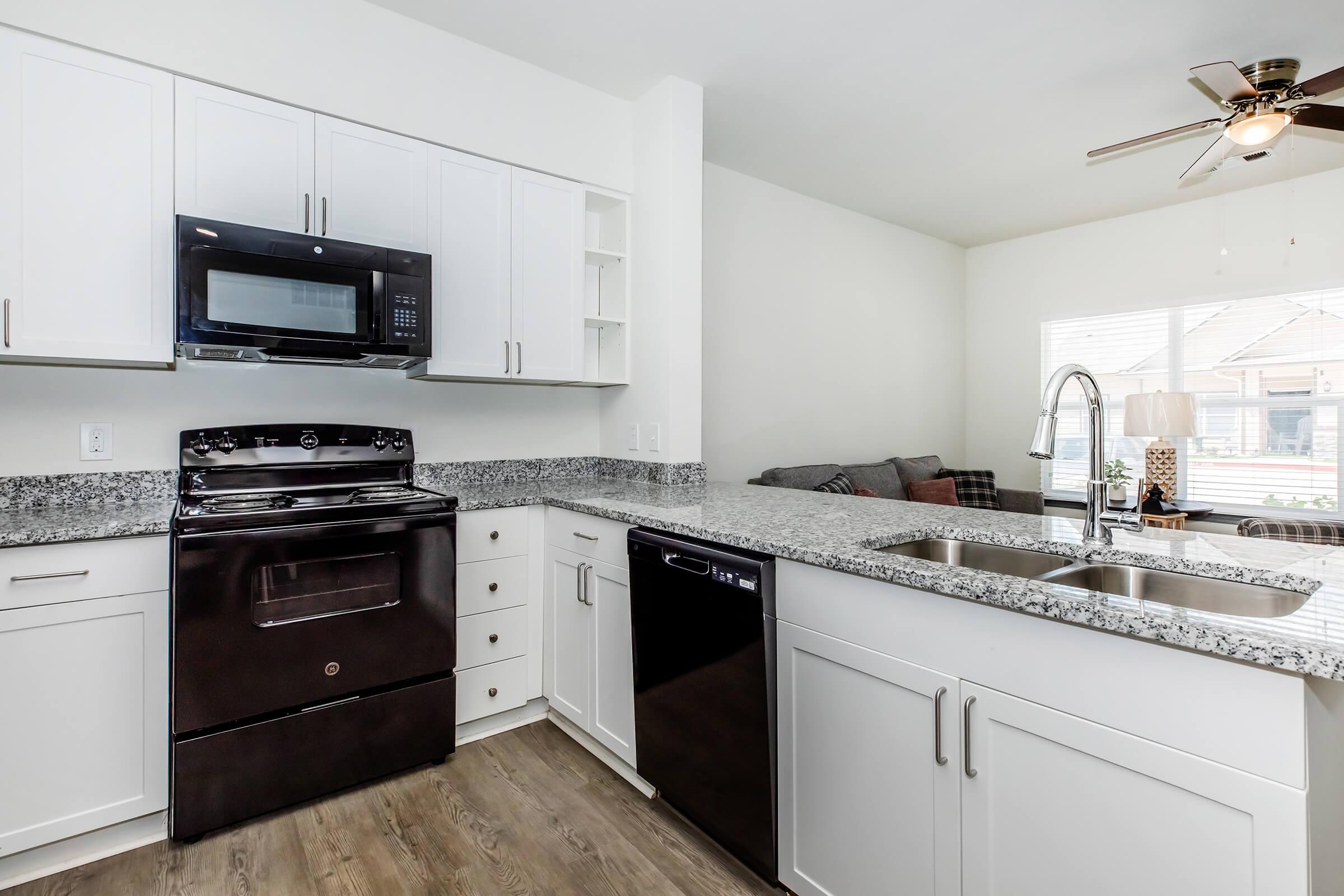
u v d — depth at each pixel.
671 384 2.71
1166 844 0.90
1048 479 4.99
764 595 1.45
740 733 1.52
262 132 2.03
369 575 1.93
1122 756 0.94
